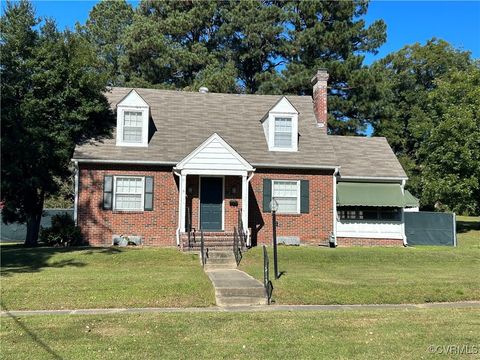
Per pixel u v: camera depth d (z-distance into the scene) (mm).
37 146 20406
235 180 22078
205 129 23797
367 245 23703
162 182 21594
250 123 24703
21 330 9086
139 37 41250
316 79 26141
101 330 9148
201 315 10445
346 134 41531
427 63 49156
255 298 11883
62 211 29328
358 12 44906
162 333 8953
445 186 31859
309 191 22672
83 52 22375
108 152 21422
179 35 43938
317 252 18812
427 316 10469
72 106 21922
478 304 12156
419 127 36219
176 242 21156
